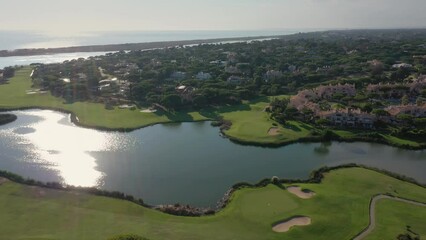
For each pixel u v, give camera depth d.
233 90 183.00
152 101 167.88
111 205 78.06
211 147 120.88
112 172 101.44
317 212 75.38
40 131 136.12
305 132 130.25
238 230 68.94
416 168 103.75
